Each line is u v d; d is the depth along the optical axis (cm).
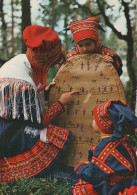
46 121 375
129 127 289
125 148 299
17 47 1567
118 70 419
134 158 303
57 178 380
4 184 353
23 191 332
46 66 372
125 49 1884
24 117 358
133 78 1088
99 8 957
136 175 316
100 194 304
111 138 289
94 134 391
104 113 295
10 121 364
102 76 387
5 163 369
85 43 389
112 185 297
